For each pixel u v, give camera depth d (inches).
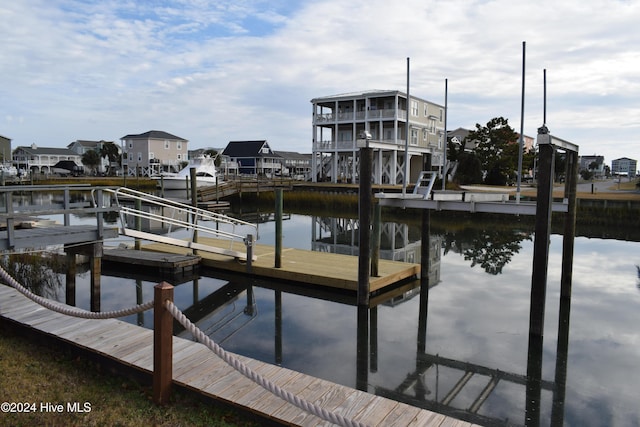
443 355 290.0
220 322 348.2
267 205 1414.9
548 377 260.8
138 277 471.2
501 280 482.3
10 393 172.4
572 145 354.0
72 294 366.6
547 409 226.1
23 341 233.3
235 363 148.6
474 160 1587.1
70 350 215.6
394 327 338.6
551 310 383.9
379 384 250.5
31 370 196.7
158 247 559.5
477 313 372.2
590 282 479.8
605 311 381.4
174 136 2593.5
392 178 1508.4
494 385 251.1
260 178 1898.4
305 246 718.5
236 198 1517.0
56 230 338.0
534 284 309.4
